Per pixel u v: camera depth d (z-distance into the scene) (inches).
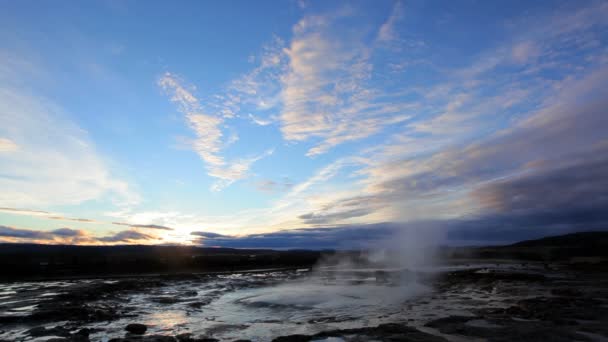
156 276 1464.1
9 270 1499.8
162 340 497.0
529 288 954.7
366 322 613.6
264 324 612.4
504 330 522.3
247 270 1843.0
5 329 574.6
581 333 501.7
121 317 673.0
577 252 2393.0
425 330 545.3
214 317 679.1
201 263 2000.5
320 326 586.9
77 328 582.2
